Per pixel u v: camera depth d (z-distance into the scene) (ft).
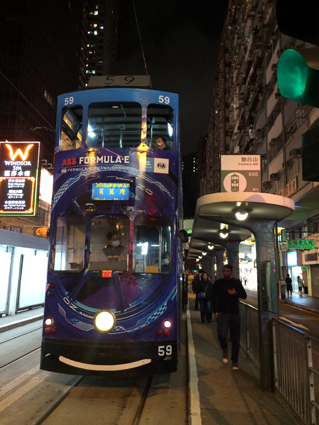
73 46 261.85
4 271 40.70
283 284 82.33
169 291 17.90
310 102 5.81
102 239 18.61
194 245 52.95
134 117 21.22
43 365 17.39
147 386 18.81
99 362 16.81
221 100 216.74
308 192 66.18
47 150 211.61
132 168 19.21
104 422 14.06
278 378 16.74
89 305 17.62
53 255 18.62
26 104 189.47
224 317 21.21
